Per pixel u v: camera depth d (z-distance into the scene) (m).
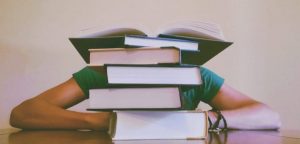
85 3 1.44
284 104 1.58
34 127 1.01
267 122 0.97
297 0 1.59
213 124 0.87
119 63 0.61
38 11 1.40
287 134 0.79
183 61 0.73
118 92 0.61
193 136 0.61
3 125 1.35
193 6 1.53
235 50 1.56
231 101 1.13
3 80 1.36
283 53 1.59
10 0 1.37
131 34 0.64
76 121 0.95
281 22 1.58
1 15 1.36
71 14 1.42
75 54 1.42
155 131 0.61
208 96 1.15
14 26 1.38
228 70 1.55
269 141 0.61
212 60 1.53
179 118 0.61
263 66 1.58
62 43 1.42
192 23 0.66
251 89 1.57
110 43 0.65
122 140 0.60
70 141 0.61
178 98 0.60
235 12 1.58
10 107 1.36
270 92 1.58
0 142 0.62
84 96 1.13
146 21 1.48
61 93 1.10
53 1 1.41
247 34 1.58
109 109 0.61
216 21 1.55
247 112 0.96
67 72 1.42
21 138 0.70
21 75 1.38
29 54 1.38
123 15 1.46
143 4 1.48
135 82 0.60
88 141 0.61
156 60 0.60
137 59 0.61
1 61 1.36
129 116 0.61
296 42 1.60
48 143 0.59
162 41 0.63
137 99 0.61
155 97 0.60
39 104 1.03
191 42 0.65
